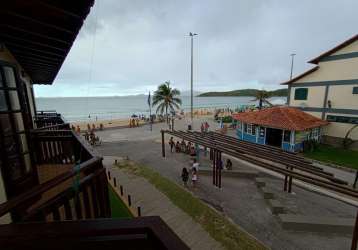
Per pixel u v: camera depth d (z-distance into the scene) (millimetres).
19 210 1842
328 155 18812
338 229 9180
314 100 22719
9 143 4129
